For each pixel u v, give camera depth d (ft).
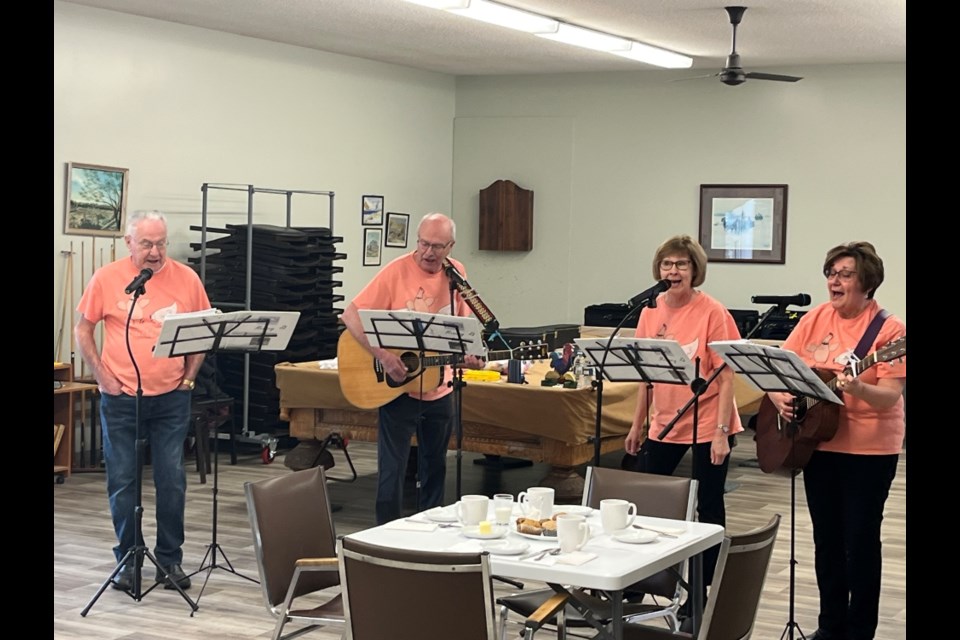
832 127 36.35
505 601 13.21
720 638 11.33
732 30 30.30
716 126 37.73
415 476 26.61
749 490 27.12
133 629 16.63
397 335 17.21
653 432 16.84
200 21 30.45
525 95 40.22
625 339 15.84
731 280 37.73
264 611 17.53
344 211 36.68
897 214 35.81
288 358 31.35
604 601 13.43
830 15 28.60
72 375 27.07
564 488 23.58
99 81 28.68
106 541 21.50
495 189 40.40
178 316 16.92
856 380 14.19
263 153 33.55
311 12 29.40
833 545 15.24
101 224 28.76
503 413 23.43
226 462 29.78
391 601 10.75
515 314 40.75
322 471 14.25
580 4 27.96
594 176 39.45
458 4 26.37
